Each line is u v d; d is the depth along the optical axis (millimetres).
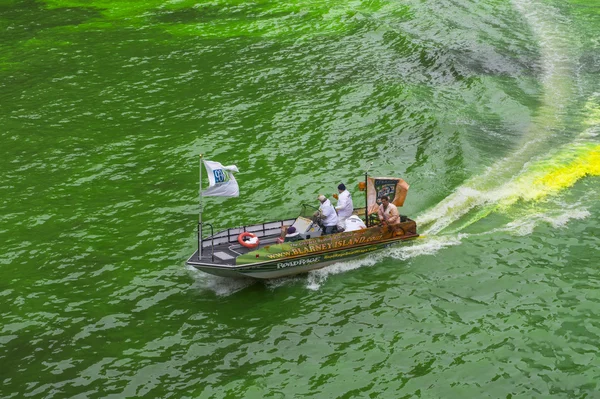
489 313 18891
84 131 30891
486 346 17562
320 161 27969
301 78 36375
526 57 39656
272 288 20234
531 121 31531
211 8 48531
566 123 31422
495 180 26203
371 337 18031
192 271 21062
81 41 42344
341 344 17781
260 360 17203
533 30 44125
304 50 40188
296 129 30812
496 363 16938
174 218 24078
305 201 25000
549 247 22016
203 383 16422
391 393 16031
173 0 50656
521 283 20203
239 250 20656
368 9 47688
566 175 26594
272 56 39438
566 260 21312
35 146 29547
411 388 16172
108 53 40281
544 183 26000
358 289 20141
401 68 37438
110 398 15930
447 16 46188
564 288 19906
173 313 19062
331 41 41500
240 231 21438
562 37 42906
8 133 30734
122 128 31156
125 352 17500
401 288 20141
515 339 17797
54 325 18531
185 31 43906
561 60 39344
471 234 22844
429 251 21922
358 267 21219
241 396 15953
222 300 19656
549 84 35969
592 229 22984
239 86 35500
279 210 24453
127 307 19312
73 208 24781
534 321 18484
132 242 22609
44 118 32188
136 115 32438
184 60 39062
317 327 18469
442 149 28703
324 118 31766
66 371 16812
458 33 43031
